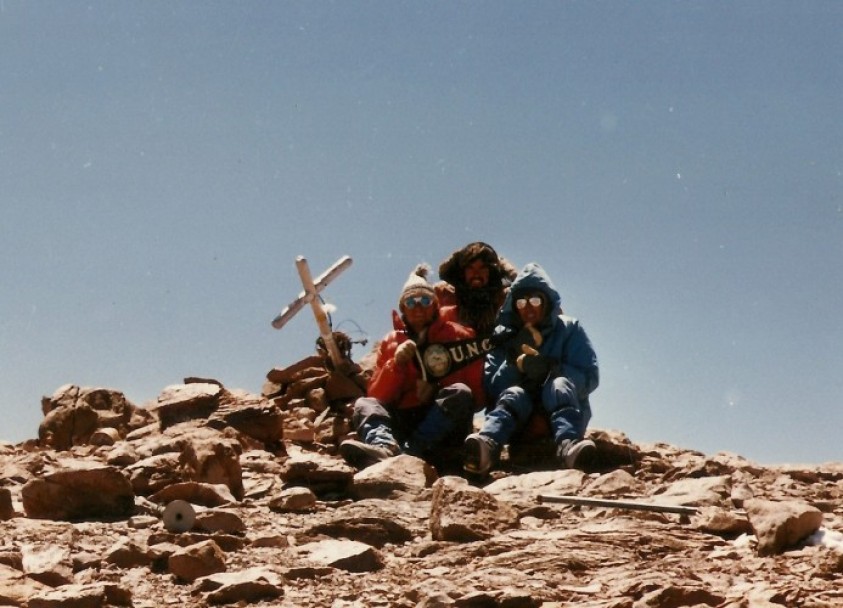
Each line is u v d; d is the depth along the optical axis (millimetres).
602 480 9789
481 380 12062
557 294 11945
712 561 7566
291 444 12672
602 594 6875
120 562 7770
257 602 7008
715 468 11148
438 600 6574
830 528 8398
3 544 8062
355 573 7656
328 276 13422
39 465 11086
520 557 7668
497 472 11438
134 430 13039
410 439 11812
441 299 12477
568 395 11555
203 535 8219
